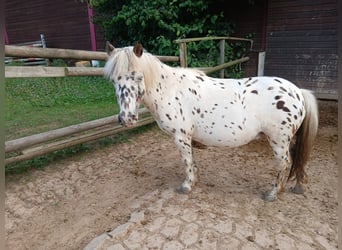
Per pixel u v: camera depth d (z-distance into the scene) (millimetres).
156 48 6484
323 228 1752
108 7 6852
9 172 2596
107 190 2385
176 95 1973
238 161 2857
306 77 5828
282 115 1811
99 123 3029
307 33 5594
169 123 2010
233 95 1914
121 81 1679
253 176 2516
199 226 1748
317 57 5598
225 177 2492
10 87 6148
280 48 5996
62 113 4371
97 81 6684
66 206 2188
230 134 1925
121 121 1698
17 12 10742
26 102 5086
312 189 2242
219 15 6262
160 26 5953
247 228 1735
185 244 1599
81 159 2959
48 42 10297
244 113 1872
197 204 2006
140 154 3105
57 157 2961
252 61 6430
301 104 1869
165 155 3072
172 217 1845
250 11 6156
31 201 2240
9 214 2084
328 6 5238
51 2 9492
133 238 1655
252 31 6254
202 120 1955
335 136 3494
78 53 2627
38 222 2010
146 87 1852
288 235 1678
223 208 1962
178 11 5910
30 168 2701
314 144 3246
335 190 2221
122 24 6785
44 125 3758
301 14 5562
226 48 6281
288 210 1947
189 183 2189
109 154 3100
